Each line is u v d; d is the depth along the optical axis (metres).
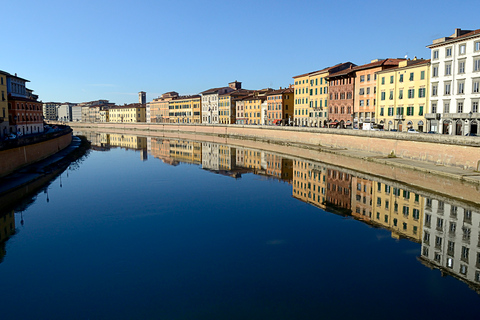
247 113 152.75
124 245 27.08
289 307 18.27
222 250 25.88
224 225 31.78
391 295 19.39
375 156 64.25
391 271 22.33
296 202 40.28
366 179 49.97
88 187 48.91
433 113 69.38
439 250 25.52
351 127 97.94
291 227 31.16
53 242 27.88
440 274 21.66
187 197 42.91
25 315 17.84
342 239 27.97
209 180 54.56
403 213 34.31
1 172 51.78
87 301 19.06
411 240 27.66
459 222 31.20
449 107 66.88
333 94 105.94
